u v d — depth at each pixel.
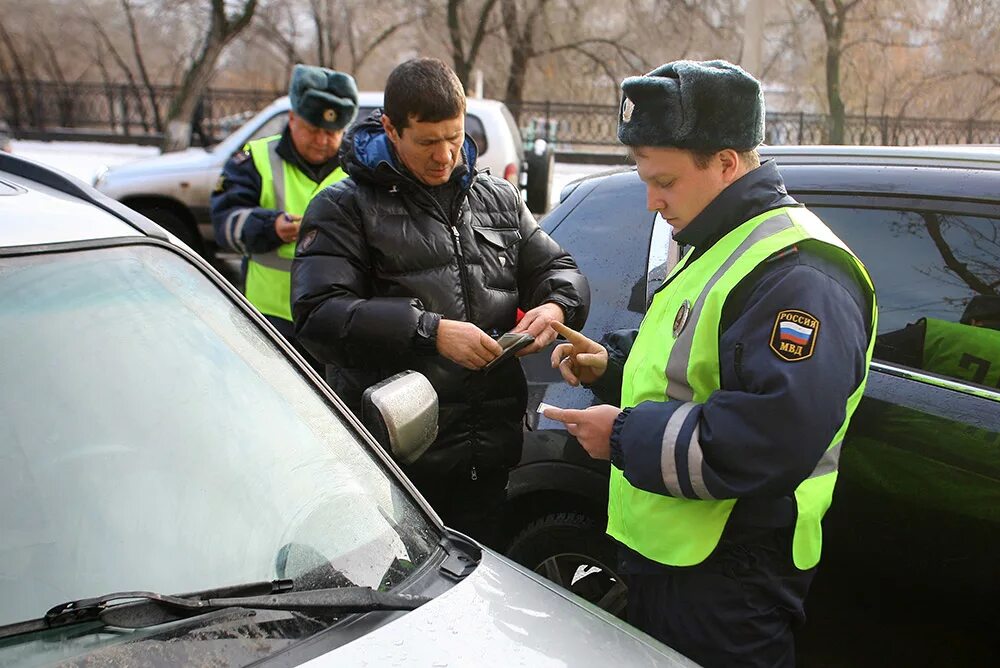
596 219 3.09
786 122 19.20
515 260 2.61
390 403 1.85
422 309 2.38
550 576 2.84
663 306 1.98
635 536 1.97
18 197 1.76
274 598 1.40
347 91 3.80
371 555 1.60
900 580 2.42
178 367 1.64
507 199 2.62
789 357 1.69
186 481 1.53
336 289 2.38
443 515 2.65
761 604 1.88
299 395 1.76
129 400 1.56
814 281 1.74
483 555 1.70
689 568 1.90
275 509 1.57
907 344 2.49
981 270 2.44
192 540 1.49
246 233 3.71
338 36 25.11
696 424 1.76
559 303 2.55
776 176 1.90
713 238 1.91
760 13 10.73
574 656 1.48
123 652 1.29
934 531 2.34
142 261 1.72
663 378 1.91
